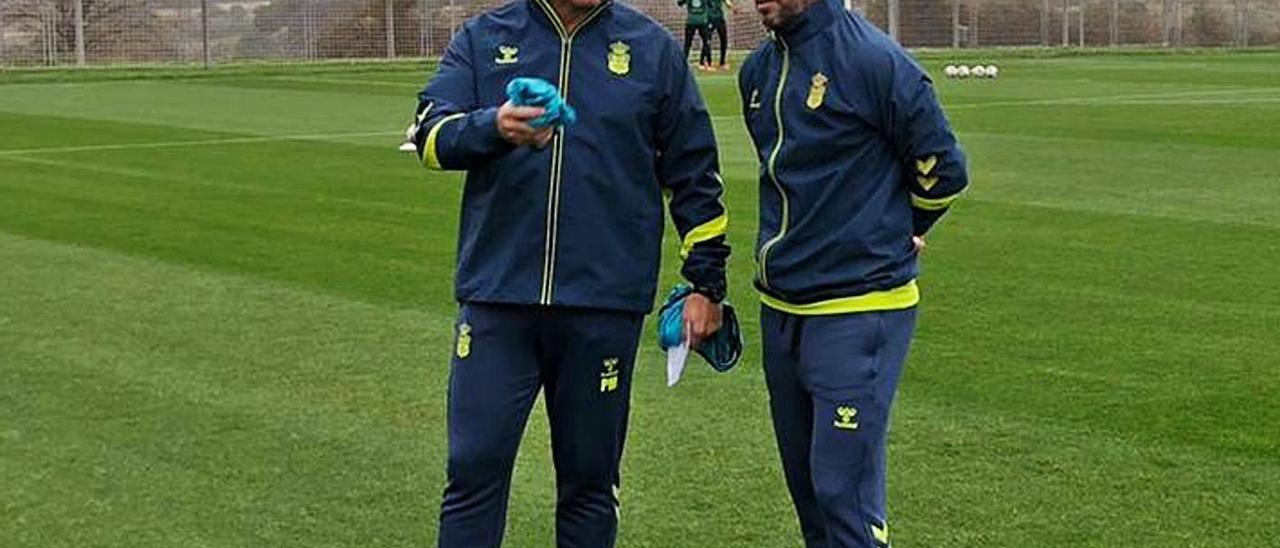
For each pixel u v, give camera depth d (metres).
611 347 5.27
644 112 5.21
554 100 4.87
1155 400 8.07
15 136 20.86
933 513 6.54
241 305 10.42
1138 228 13.03
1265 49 47.66
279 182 16.14
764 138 5.33
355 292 10.80
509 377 5.24
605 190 5.18
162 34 39.81
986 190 15.18
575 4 5.15
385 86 30.88
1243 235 12.68
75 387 8.49
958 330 9.55
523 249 5.17
